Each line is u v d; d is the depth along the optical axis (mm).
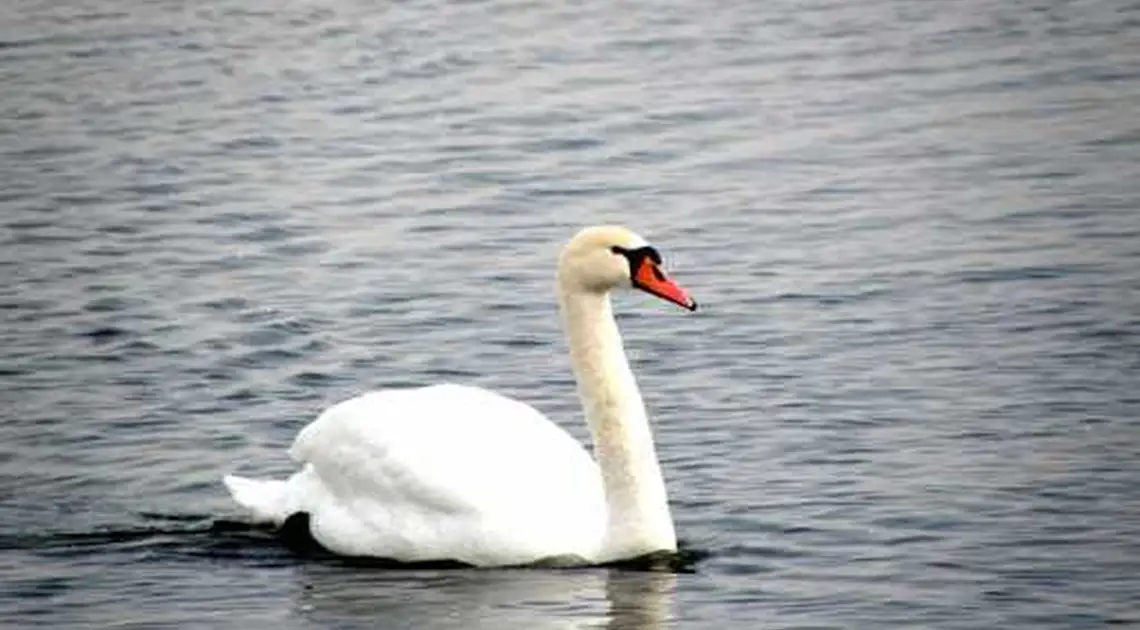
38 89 31688
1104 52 31531
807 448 19469
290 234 25891
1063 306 22594
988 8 34000
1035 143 28062
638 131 29234
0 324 23094
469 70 32000
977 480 18594
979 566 17016
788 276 23984
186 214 26688
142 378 21578
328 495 17969
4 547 17906
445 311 23281
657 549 17281
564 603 16531
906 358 21516
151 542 17984
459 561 17422
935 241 24844
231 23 34719
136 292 24000
